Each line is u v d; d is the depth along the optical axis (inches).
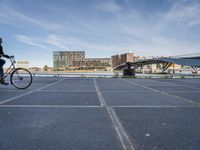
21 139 103.5
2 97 244.8
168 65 3193.9
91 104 202.4
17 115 153.6
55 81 587.5
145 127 125.2
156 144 98.1
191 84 510.3
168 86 437.7
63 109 177.2
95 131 117.0
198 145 97.0
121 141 102.0
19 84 350.0
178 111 171.5
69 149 91.8
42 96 256.2
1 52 296.4
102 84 483.5
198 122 136.7
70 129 120.3
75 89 350.6
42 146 94.9
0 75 311.4
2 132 114.0
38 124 130.0
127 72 1330.0
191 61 2026.3
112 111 170.2
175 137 107.7
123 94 285.4
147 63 3592.5
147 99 238.8
